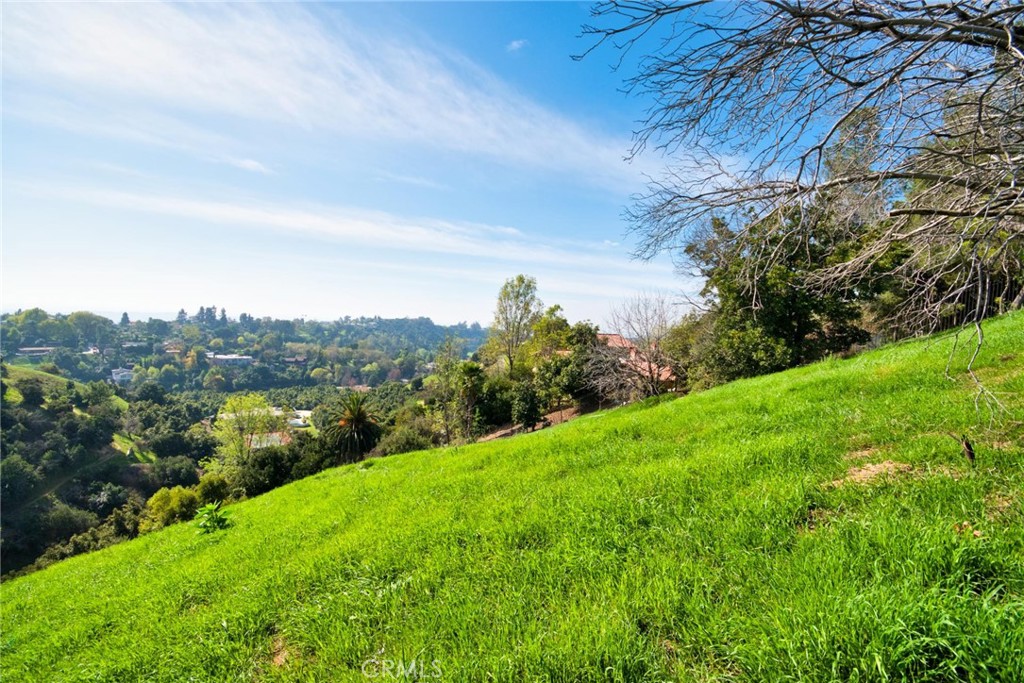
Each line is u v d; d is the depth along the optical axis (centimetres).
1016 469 338
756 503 395
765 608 258
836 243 350
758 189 287
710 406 910
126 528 4769
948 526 270
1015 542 251
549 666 253
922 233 325
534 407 3528
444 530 513
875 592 227
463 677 260
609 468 639
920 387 640
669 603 284
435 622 333
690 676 234
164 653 413
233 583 554
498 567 397
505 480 694
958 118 318
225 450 5409
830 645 208
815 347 1978
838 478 417
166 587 616
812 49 243
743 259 342
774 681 207
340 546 552
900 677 187
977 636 184
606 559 366
